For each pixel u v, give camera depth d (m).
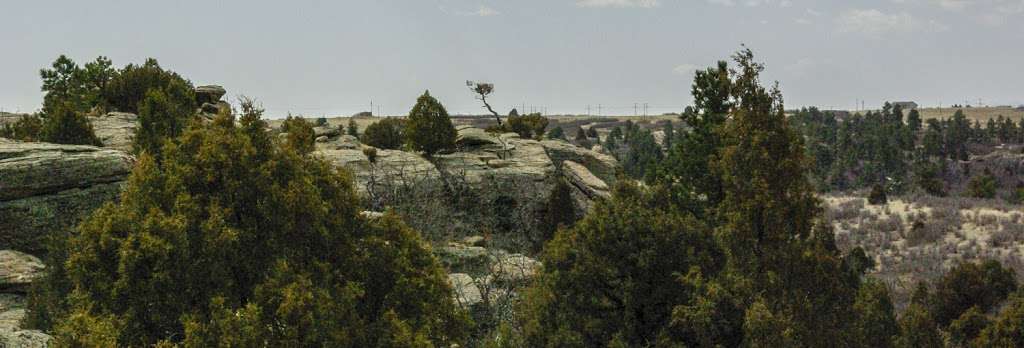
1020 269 40.56
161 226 11.65
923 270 42.12
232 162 12.90
